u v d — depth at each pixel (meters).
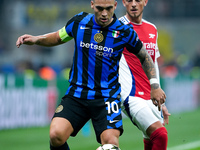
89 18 16.19
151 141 18.56
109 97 15.90
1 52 77.38
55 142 15.41
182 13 86.56
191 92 60.34
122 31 15.98
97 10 15.52
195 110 58.97
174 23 86.12
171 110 53.50
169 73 64.12
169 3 85.19
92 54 15.86
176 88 55.00
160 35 84.06
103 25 15.84
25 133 35.06
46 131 36.44
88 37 15.92
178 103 55.78
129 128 39.50
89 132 36.03
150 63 16.56
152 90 16.50
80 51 16.02
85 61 15.92
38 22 81.38
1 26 80.19
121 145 29.56
